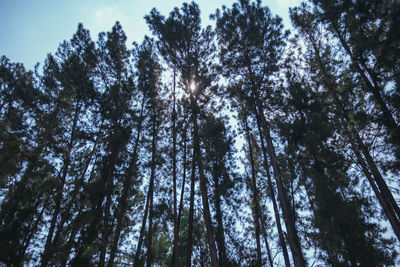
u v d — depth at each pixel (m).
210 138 17.08
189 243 13.45
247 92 16.12
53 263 12.76
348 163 11.81
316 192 10.60
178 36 17.09
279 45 16.08
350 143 12.38
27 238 14.62
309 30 15.98
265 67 16.31
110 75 18.34
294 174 14.20
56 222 15.34
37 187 14.24
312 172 11.45
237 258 14.10
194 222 17.14
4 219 14.29
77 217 13.76
